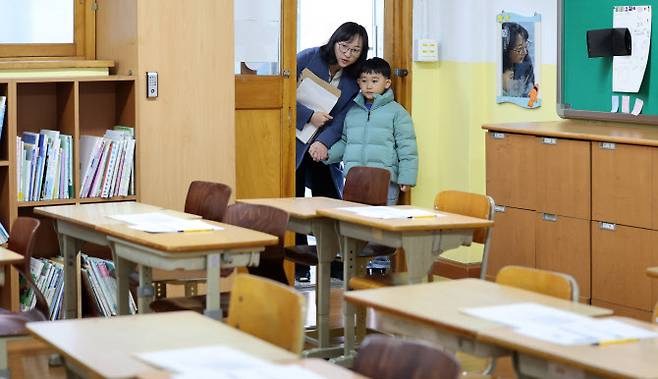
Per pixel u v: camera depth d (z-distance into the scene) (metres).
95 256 6.64
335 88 7.89
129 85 6.55
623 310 5.82
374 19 8.06
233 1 6.78
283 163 7.62
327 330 5.65
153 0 6.50
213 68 6.74
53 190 6.31
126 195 6.52
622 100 6.45
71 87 6.37
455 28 7.91
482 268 5.14
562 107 6.86
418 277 4.98
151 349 2.87
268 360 2.78
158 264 4.48
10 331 4.39
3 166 6.22
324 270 5.61
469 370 5.36
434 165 8.16
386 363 2.72
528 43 7.45
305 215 5.39
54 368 5.42
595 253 5.96
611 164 5.82
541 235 6.27
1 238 6.15
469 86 7.81
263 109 7.50
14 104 6.13
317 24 7.84
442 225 4.95
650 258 5.66
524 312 3.29
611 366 2.71
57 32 6.71
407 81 8.00
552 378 2.92
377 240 5.08
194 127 6.71
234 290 3.33
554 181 6.16
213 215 5.62
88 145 6.44
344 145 7.99
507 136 6.46
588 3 6.62
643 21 6.27
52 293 6.15
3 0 6.49
